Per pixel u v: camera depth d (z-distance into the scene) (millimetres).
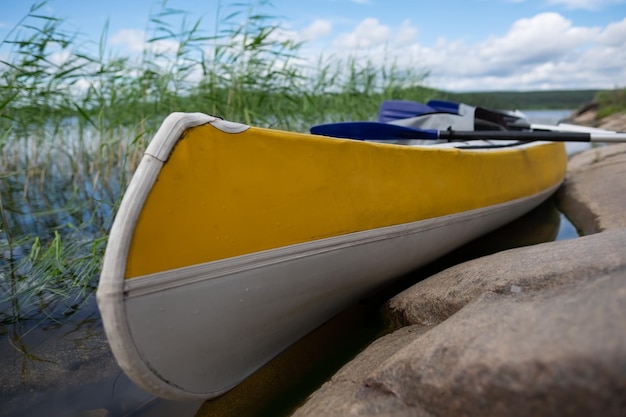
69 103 2316
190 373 771
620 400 442
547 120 2543
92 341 1031
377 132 1530
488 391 513
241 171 770
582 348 473
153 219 685
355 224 940
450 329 661
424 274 1331
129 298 671
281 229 823
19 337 1048
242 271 781
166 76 2254
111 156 2574
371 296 1170
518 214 1748
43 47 1867
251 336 845
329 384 786
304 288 888
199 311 747
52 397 844
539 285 742
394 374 647
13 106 2100
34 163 2594
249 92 2260
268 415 783
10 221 2012
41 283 1292
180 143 703
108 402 831
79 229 1823
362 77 3191
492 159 1451
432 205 1143
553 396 471
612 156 2805
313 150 862
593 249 791
